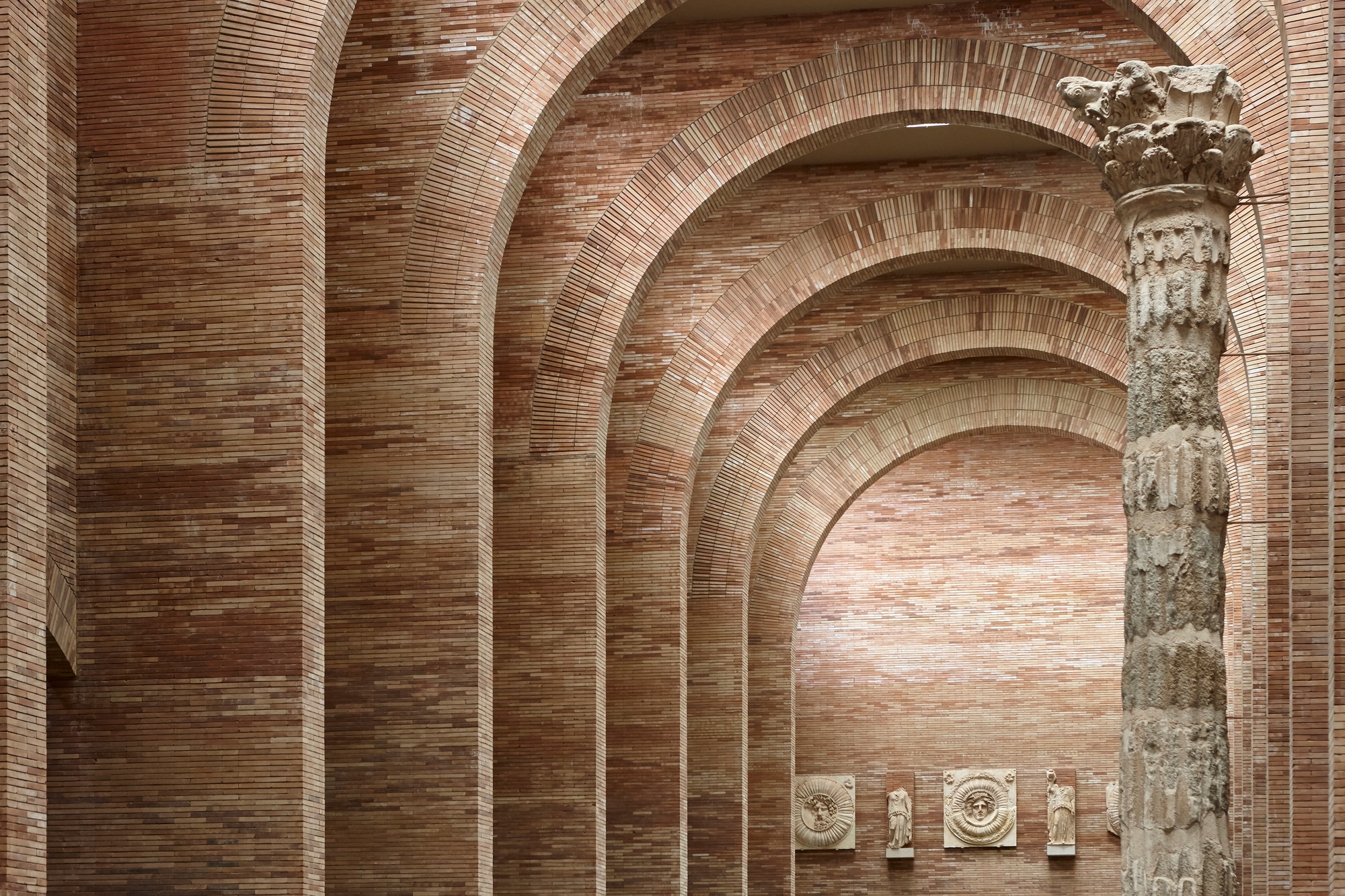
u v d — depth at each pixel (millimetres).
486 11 19094
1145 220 12547
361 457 18594
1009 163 27172
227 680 14500
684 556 27266
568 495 22859
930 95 23062
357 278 18828
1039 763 38750
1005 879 38562
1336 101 11602
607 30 19125
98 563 14734
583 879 22281
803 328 31578
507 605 22781
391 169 18953
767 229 27594
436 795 18141
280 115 15055
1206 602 11969
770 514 35125
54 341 14523
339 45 15633
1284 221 18406
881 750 39219
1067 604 38969
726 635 31406
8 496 10305
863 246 27453
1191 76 12664
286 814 14281
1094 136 22484
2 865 10062
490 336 19094
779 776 34750
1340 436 11062
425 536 18453
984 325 31109
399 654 18344
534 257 23312
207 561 14648
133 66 15195
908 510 39656
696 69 23438
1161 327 12391
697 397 27375
